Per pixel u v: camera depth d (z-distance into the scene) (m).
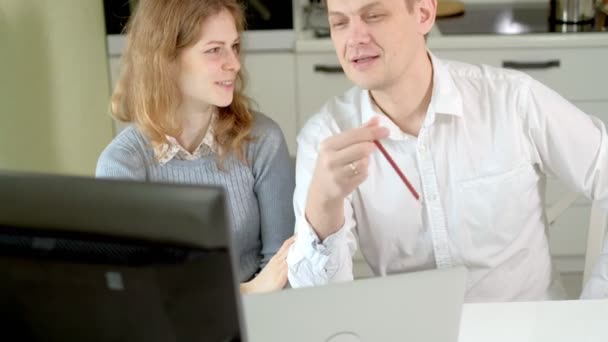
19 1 3.68
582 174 1.95
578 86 3.58
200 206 0.96
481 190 1.92
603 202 2.00
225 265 0.98
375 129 1.44
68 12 3.70
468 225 1.95
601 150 1.93
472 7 4.10
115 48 3.73
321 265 1.67
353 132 1.45
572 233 3.68
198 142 2.24
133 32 2.19
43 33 3.72
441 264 1.95
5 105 3.83
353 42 1.73
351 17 1.72
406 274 1.42
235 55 2.18
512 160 1.91
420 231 1.96
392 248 1.99
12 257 1.01
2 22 3.71
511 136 1.90
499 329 1.66
